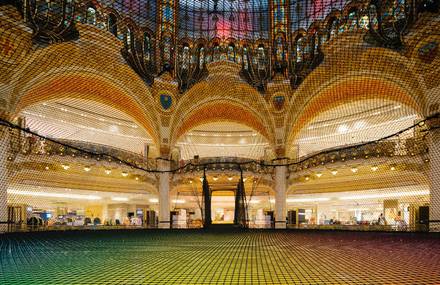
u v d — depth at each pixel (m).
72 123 27.73
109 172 23.62
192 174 25.95
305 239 13.21
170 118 25.91
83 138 28.38
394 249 8.95
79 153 21.08
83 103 27.97
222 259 6.73
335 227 23.00
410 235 16.12
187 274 4.91
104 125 29.55
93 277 4.69
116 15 22.64
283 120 26.09
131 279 4.53
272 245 10.34
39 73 19.31
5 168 17.05
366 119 28.72
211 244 10.72
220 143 33.53
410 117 26.14
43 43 18.66
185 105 26.39
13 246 10.12
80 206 26.45
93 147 22.05
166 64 25.30
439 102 18.09
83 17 20.75
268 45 25.80
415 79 19.42
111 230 22.44
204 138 33.28
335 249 9.02
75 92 23.64
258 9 25.67
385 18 19.75
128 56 23.48
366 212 25.30
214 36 25.98
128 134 30.47
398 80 20.61
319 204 27.78
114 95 24.59
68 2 19.75
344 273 5.00
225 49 26.02
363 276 4.72
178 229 23.72
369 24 20.56
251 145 33.03
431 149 18.22
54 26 18.86
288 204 28.97
